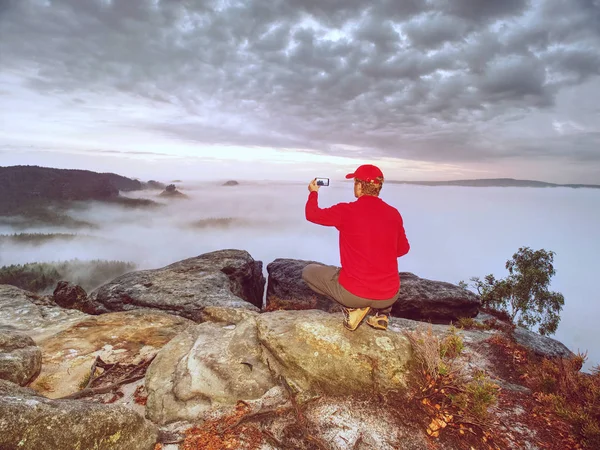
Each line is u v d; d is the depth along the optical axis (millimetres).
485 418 3637
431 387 3889
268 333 4602
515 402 4203
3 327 6883
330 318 4711
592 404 3861
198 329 5359
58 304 9219
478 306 11102
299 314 5125
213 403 3857
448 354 4391
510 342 5855
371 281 3686
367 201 3859
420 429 3486
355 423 3504
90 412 2988
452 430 3521
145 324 6723
